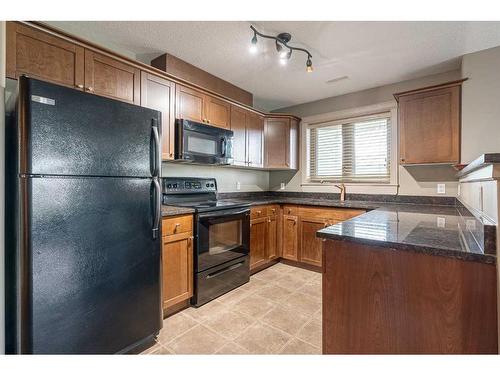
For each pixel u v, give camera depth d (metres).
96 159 1.39
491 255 0.81
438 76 2.76
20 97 1.17
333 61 2.49
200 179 2.93
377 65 2.58
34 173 1.18
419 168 2.90
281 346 1.68
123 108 1.51
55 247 1.25
